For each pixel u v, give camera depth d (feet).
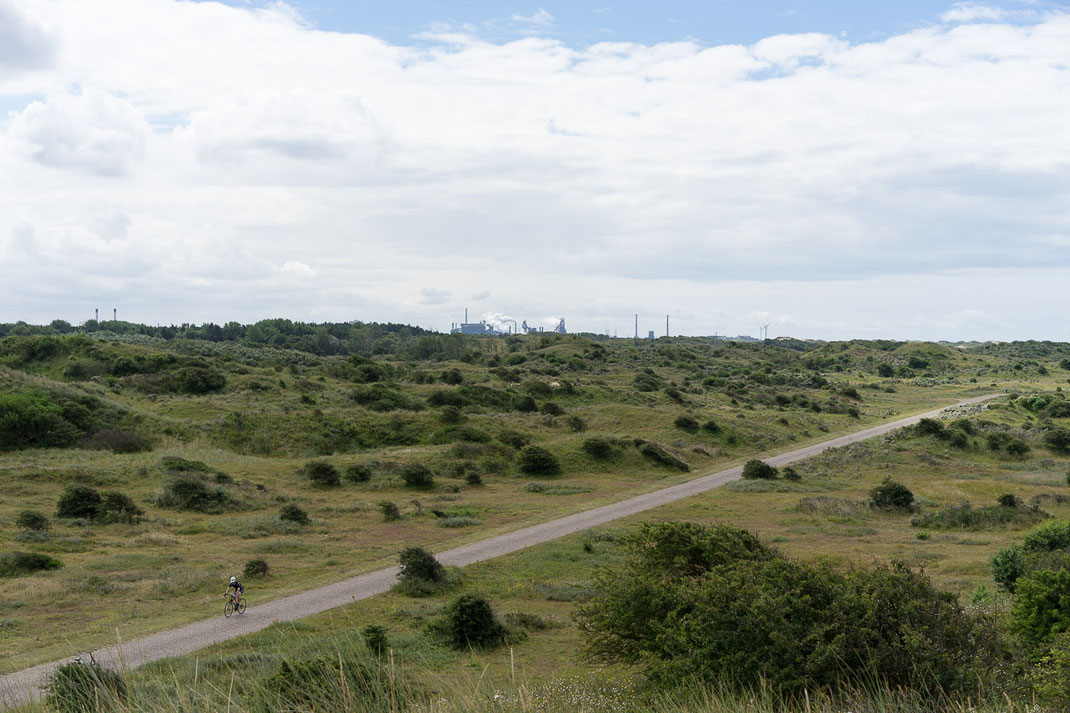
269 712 16.79
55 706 17.31
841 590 34.68
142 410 255.09
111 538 130.93
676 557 67.31
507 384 358.23
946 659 28.96
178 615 86.02
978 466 233.14
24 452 208.23
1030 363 646.33
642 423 286.46
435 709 18.25
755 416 332.19
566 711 22.27
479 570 112.37
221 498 161.58
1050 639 45.32
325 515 157.99
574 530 143.84
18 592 95.25
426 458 217.77
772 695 25.59
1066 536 107.34
